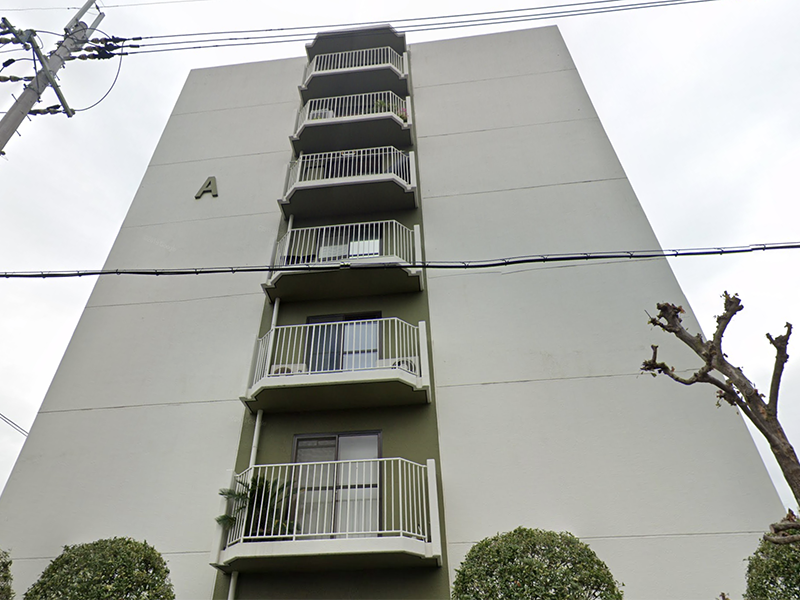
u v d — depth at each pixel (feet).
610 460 29.19
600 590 20.12
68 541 29.45
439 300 37.24
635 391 31.58
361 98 51.72
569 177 43.19
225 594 26.89
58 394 35.55
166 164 50.47
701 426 29.78
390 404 32.40
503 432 30.81
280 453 31.14
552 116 48.29
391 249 39.68
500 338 34.83
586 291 36.40
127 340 37.96
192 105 56.59
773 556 20.35
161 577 23.39
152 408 34.35
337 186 41.39
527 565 20.53
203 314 38.78
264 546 24.86
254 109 54.95
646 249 37.73
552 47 55.31
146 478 31.42
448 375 33.58
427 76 55.21
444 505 28.63
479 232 40.75
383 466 29.96
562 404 31.55
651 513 27.32
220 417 33.40
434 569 26.50
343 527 28.04
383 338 33.99
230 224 44.47
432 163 46.47
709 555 25.79
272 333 33.76
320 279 36.78
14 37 24.64
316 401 32.01
